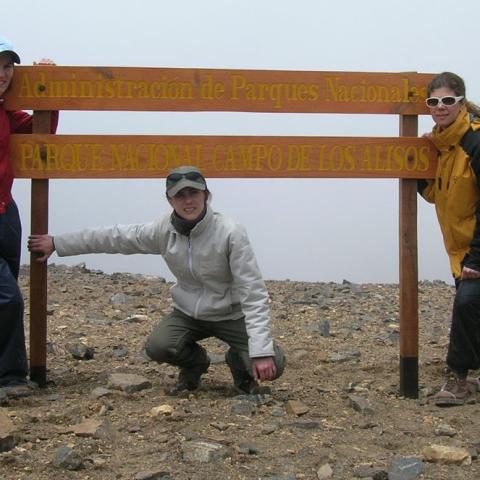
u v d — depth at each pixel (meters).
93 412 4.24
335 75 4.81
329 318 7.55
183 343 4.58
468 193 4.59
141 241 4.49
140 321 7.16
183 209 4.26
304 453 3.75
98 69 4.70
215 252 4.33
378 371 5.51
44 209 4.70
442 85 4.60
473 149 4.54
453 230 4.67
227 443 3.81
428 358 5.93
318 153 4.80
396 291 9.30
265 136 4.76
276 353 4.46
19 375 4.67
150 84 4.73
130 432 3.97
